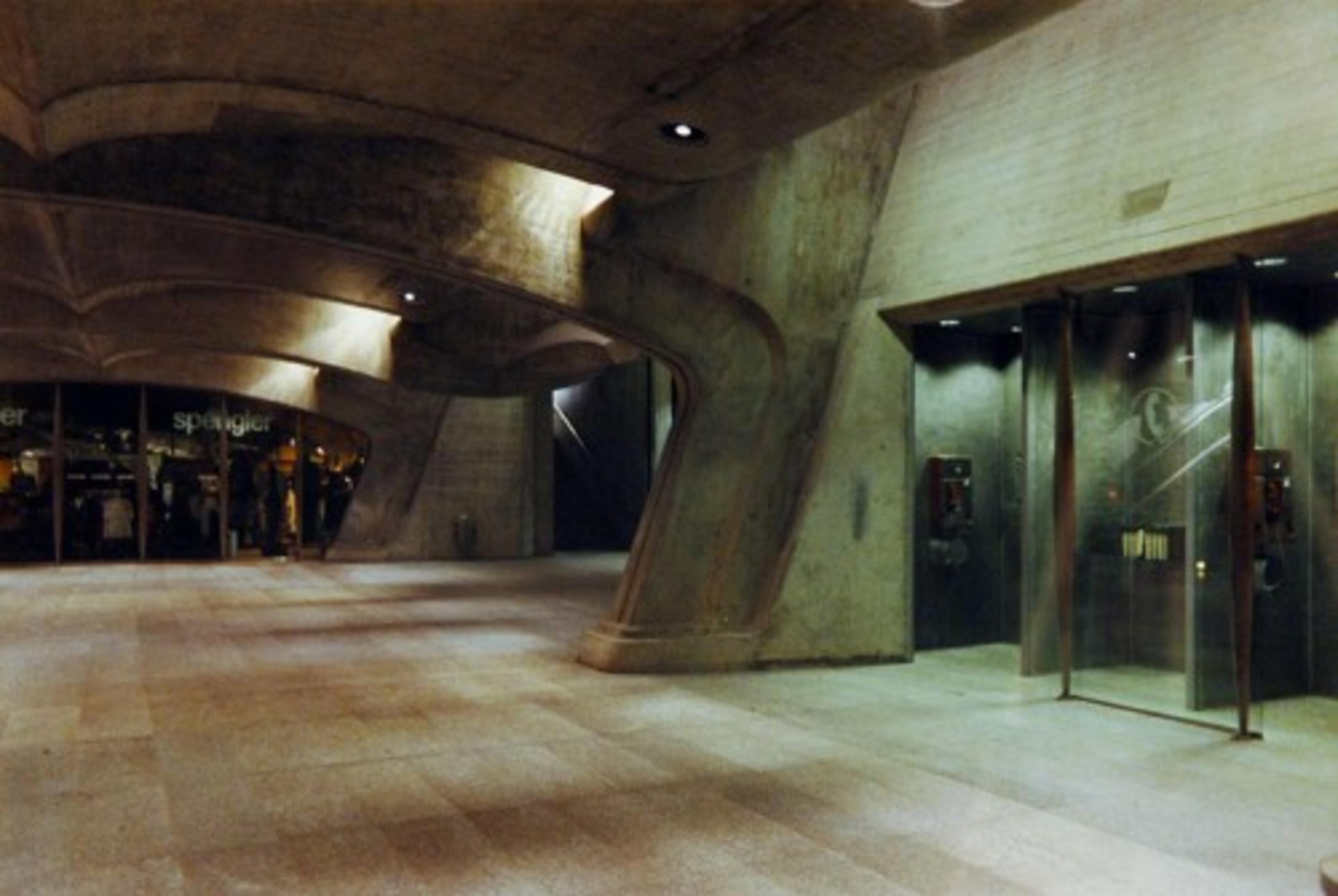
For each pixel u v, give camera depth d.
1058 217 9.00
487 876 5.10
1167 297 9.57
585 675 10.27
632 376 28.06
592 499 29.56
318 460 24.98
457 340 18.36
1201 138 7.88
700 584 10.91
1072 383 9.65
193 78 6.93
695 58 6.39
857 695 9.38
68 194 8.70
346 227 9.41
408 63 6.59
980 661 11.20
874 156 11.23
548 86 6.87
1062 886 4.99
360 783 6.62
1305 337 9.37
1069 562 9.48
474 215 9.77
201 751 7.38
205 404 24.31
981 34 6.06
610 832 5.73
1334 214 6.90
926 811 6.10
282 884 4.99
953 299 10.15
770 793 6.44
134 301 17.50
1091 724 8.31
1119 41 8.72
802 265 11.02
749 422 11.12
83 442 23.59
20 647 11.88
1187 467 9.01
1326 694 9.28
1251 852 5.45
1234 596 8.05
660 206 10.16
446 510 24.47
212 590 17.86
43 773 6.82
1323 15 7.12
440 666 10.76
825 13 5.80
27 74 6.36
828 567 10.95
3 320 16.94
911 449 11.38
